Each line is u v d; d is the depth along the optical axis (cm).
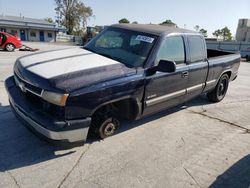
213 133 473
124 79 358
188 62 484
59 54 409
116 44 441
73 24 6794
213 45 4447
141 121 496
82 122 319
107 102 343
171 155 384
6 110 488
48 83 307
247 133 484
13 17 5300
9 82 403
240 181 336
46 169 325
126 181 315
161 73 416
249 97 746
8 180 299
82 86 315
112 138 417
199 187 318
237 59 680
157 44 414
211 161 377
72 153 364
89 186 300
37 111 323
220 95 664
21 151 358
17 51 1744
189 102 648
